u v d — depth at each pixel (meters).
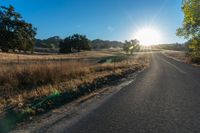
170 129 6.91
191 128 6.99
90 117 8.25
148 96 12.05
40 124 7.50
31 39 72.81
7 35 67.94
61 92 12.03
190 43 37.19
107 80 18.09
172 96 11.95
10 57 51.41
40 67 16.89
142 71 28.64
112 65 29.56
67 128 7.11
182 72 26.52
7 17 69.12
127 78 20.64
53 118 8.12
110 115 8.50
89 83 15.53
